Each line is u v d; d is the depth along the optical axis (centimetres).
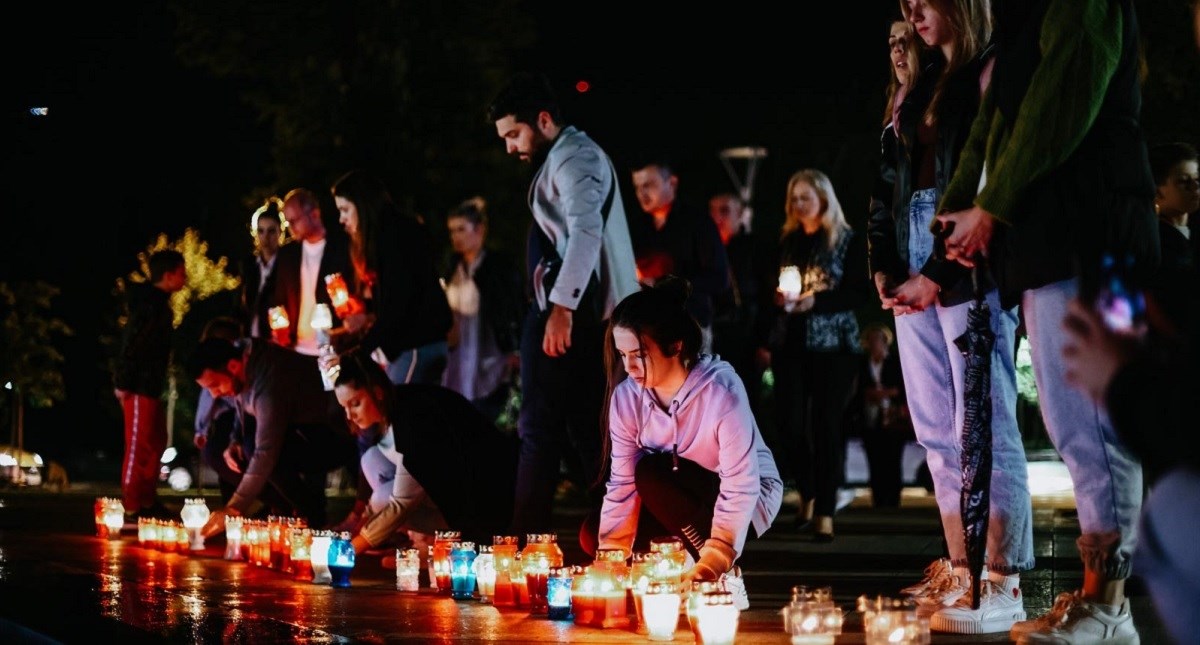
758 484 534
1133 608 552
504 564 568
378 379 739
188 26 2786
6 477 1780
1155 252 443
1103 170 441
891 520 1153
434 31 2880
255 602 584
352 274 957
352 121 2816
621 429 565
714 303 1000
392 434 748
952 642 476
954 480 518
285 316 959
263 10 2786
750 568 736
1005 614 498
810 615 439
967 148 487
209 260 2900
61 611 533
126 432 1004
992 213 444
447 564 620
